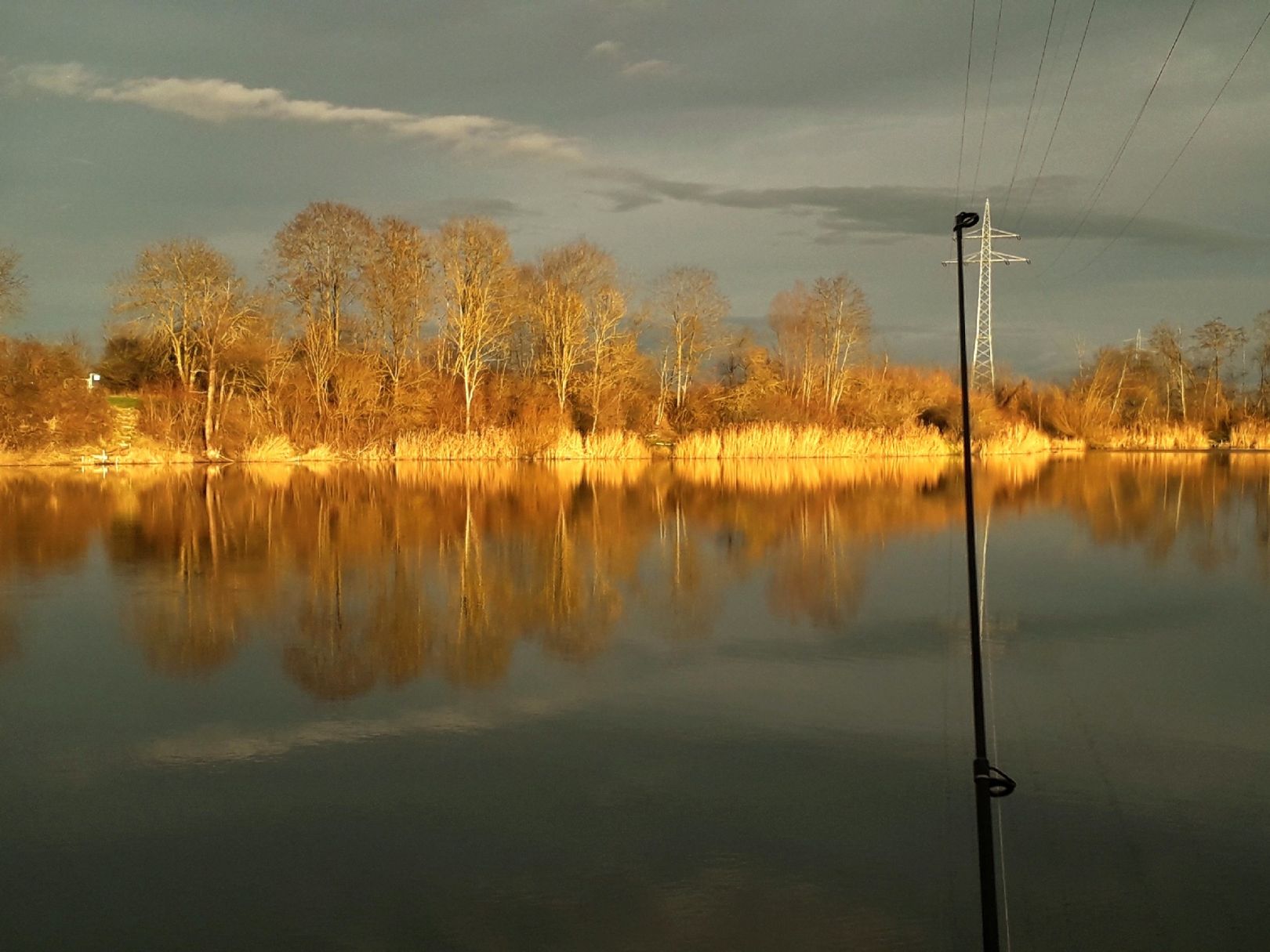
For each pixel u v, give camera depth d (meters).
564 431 61.38
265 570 24.42
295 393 58.69
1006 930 8.70
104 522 32.22
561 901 9.12
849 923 8.78
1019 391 81.56
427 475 50.38
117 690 15.04
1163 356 89.81
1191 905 9.06
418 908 9.02
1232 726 13.59
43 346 53.75
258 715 13.98
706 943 8.48
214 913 8.95
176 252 53.97
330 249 57.97
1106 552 27.59
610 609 20.45
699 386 72.75
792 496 41.47
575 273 63.09
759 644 17.80
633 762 12.27
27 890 9.35
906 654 17.12
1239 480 49.84
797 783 11.66
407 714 14.02
